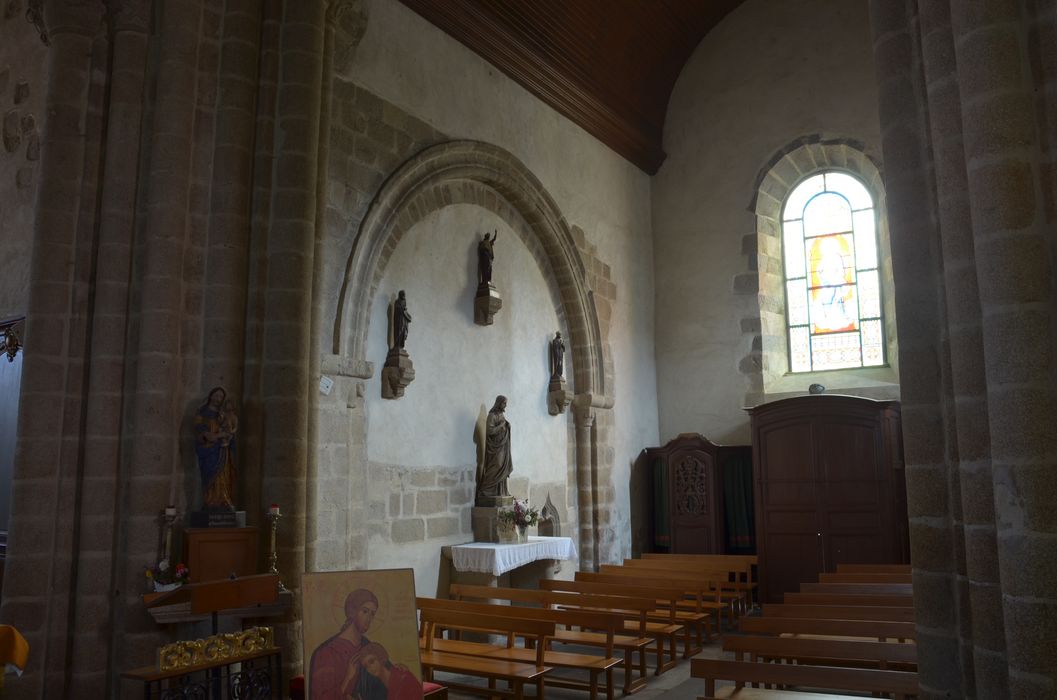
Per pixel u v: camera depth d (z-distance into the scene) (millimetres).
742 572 14578
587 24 14750
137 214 7977
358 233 10492
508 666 7895
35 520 7352
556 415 14484
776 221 17562
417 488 11141
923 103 5250
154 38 8219
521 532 12086
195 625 7535
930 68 4883
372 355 10656
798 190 17453
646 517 16500
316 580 5617
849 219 16906
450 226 12406
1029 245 4211
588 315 15102
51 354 7605
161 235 7828
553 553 12172
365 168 10750
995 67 4352
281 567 8023
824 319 16891
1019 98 4324
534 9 13586
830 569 14203
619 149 17047
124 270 7855
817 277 17062
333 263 10148
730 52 17766
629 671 8914
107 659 7340
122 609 7324
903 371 5219
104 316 7723
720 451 15930
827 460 14477
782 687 7746
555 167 14914
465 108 12766
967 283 4590
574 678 9703
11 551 7316
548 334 14539
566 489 14516
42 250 7695
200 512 7543
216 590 6500
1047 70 4293
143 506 7441
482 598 10773
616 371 16094
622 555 15508
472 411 12367
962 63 4484
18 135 9547
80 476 7590
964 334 4586
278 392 8266
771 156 17109
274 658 7848
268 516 7914
